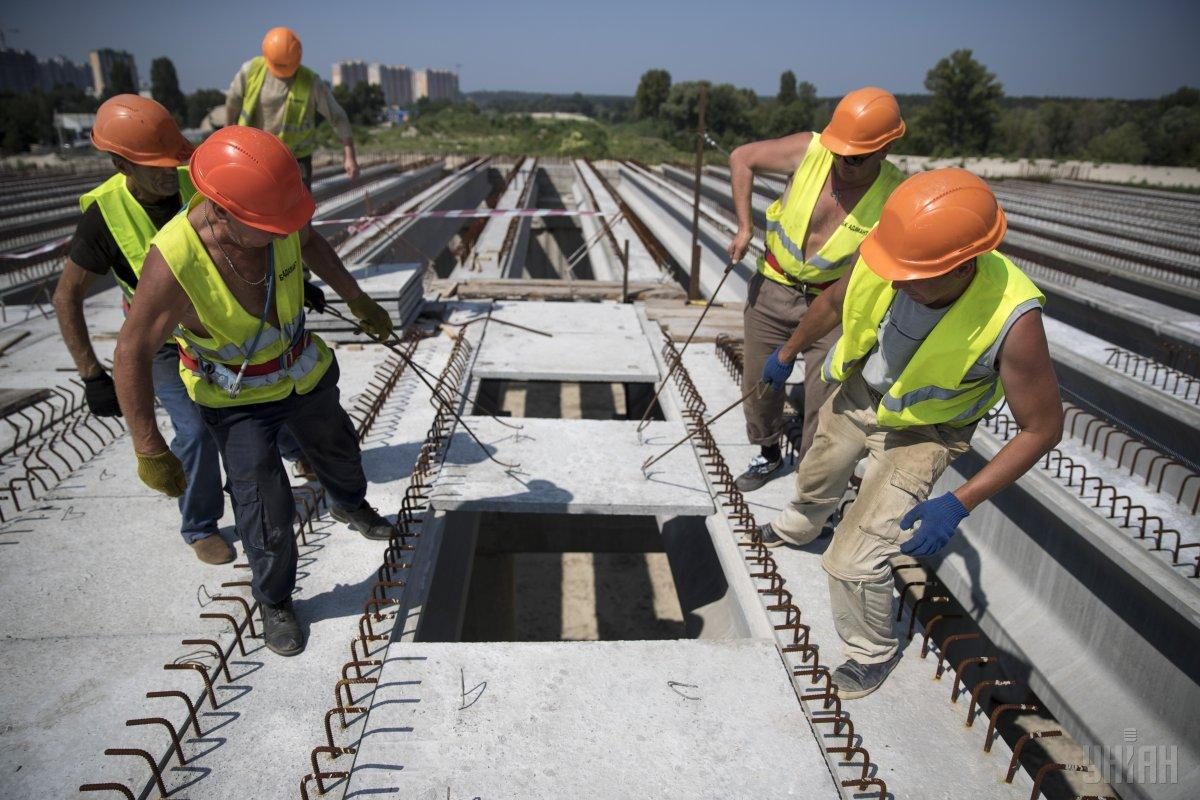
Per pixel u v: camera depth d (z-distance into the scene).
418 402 4.98
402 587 3.19
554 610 7.51
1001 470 2.20
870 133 3.13
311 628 2.98
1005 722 4.90
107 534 3.59
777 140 3.66
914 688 2.79
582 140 46.28
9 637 2.92
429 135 51.44
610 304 7.34
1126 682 3.33
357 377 5.42
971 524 4.46
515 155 43.28
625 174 30.64
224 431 2.64
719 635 3.54
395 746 2.41
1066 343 6.19
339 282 3.10
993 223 2.11
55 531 3.60
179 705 2.62
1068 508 3.70
